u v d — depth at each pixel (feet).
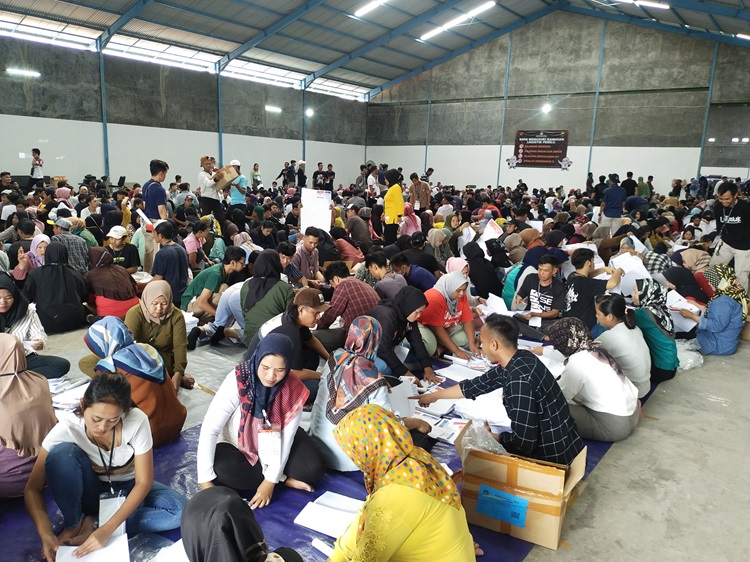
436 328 13.78
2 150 43.04
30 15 40.91
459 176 71.26
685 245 26.78
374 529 4.79
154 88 52.39
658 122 57.72
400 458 5.16
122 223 28.50
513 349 8.11
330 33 55.26
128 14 43.21
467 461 7.63
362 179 61.82
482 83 67.31
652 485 9.12
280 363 7.34
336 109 72.59
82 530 7.02
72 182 47.67
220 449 8.08
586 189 57.21
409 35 60.03
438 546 4.96
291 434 7.89
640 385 11.84
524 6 58.70
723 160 55.26
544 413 7.83
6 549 6.95
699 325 16.02
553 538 7.33
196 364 13.75
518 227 27.76
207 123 57.67
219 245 23.26
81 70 46.78
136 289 17.93
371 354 8.83
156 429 9.34
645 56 57.31
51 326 15.64
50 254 15.69
